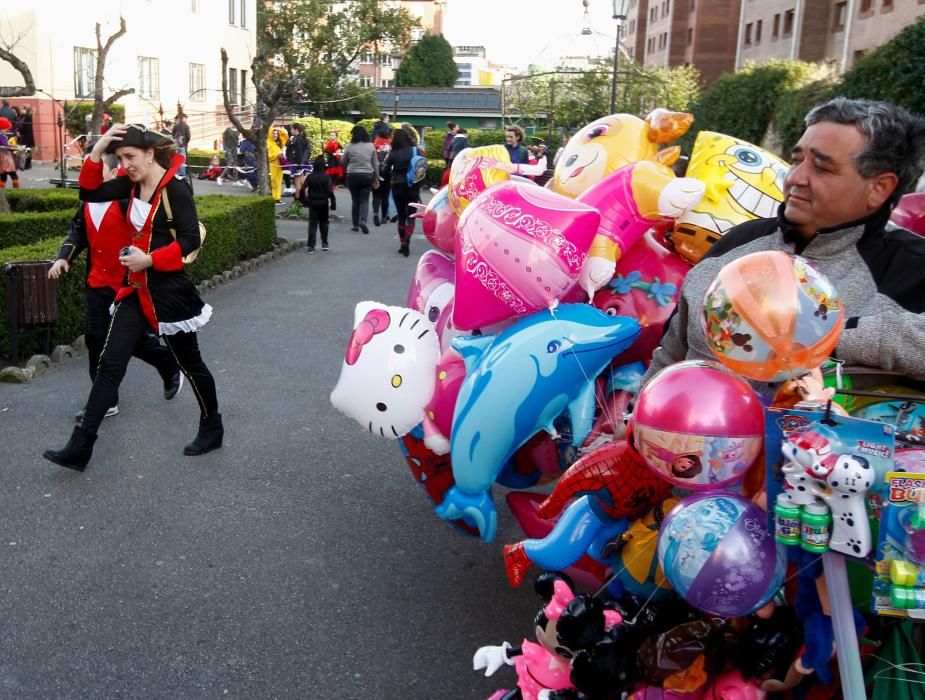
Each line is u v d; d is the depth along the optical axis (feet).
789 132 54.70
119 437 18.11
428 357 11.57
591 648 8.10
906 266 7.48
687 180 10.69
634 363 11.42
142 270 15.67
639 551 8.86
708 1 163.84
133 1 99.66
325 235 46.39
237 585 12.78
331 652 11.27
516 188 10.79
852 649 6.48
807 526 6.40
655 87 69.72
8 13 86.12
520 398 10.47
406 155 43.91
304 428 19.20
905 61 41.14
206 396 17.20
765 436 6.95
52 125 88.02
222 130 117.19
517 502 11.80
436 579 13.08
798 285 6.79
